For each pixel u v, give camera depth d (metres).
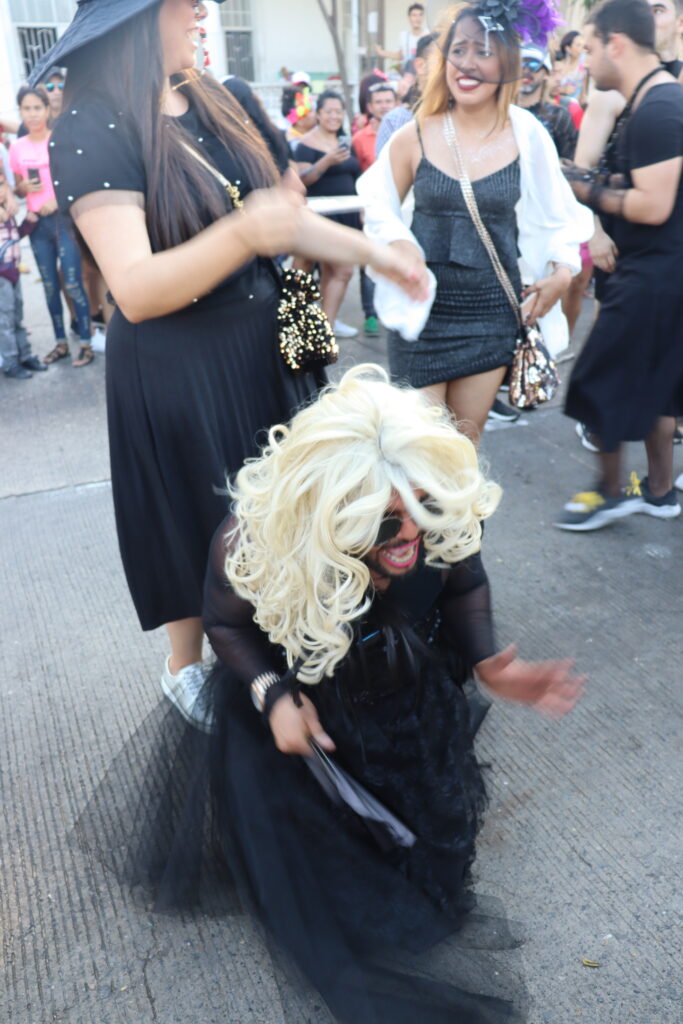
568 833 2.19
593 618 3.02
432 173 3.02
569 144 4.46
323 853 1.62
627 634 2.93
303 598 1.44
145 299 1.68
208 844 1.86
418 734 1.65
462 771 1.72
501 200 2.98
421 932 1.59
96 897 2.07
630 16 3.04
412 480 1.33
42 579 3.44
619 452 3.48
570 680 1.68
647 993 1.80
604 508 3.55
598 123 3.63
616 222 3.26
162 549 2.25
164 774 2.02
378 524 1.33
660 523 3.61
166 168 1.81
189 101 2.01
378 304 3.13
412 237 3.08
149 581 2.30
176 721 2.05
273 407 2.15
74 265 5.70
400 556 1.45
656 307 3.20
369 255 1.69
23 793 2.39
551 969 1.86
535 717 2.56
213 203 1.89
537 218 3.13
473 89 2.86
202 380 2.01
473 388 3.23
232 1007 1.81
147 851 1.98
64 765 2.48
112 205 1.76
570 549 3.45
